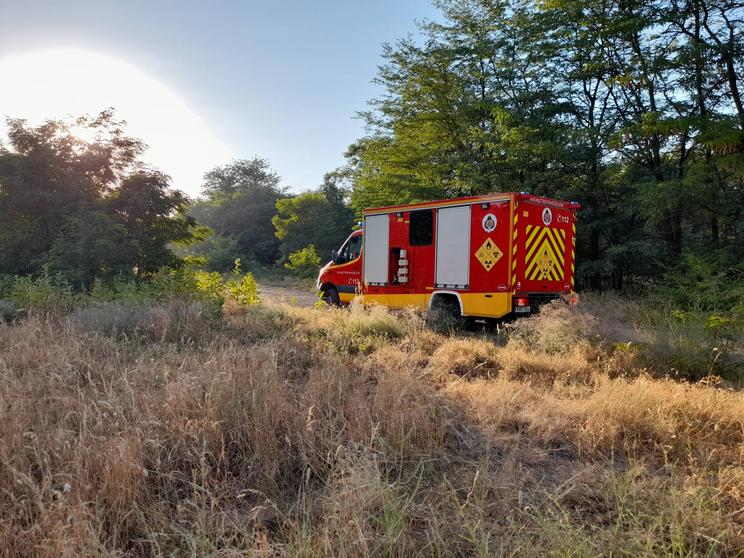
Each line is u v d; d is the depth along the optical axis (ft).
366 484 9.49
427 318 33.73
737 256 44.96
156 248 48.65
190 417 13.11
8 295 35.68
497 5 61.98
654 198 43.16
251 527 9.46
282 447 12.21
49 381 14.88
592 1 51.13
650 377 19.60
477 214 33.81
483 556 8.11
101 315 25.93
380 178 77.20
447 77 66.39
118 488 9.53
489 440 13.02
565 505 10.38
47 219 45.34
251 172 276.82
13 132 44.93
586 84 55.67
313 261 114.11
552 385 19.71
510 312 32.17
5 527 8.16
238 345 22.82
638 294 49.73
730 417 14.88
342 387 15.62
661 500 10.07
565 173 56.03
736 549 8.95
